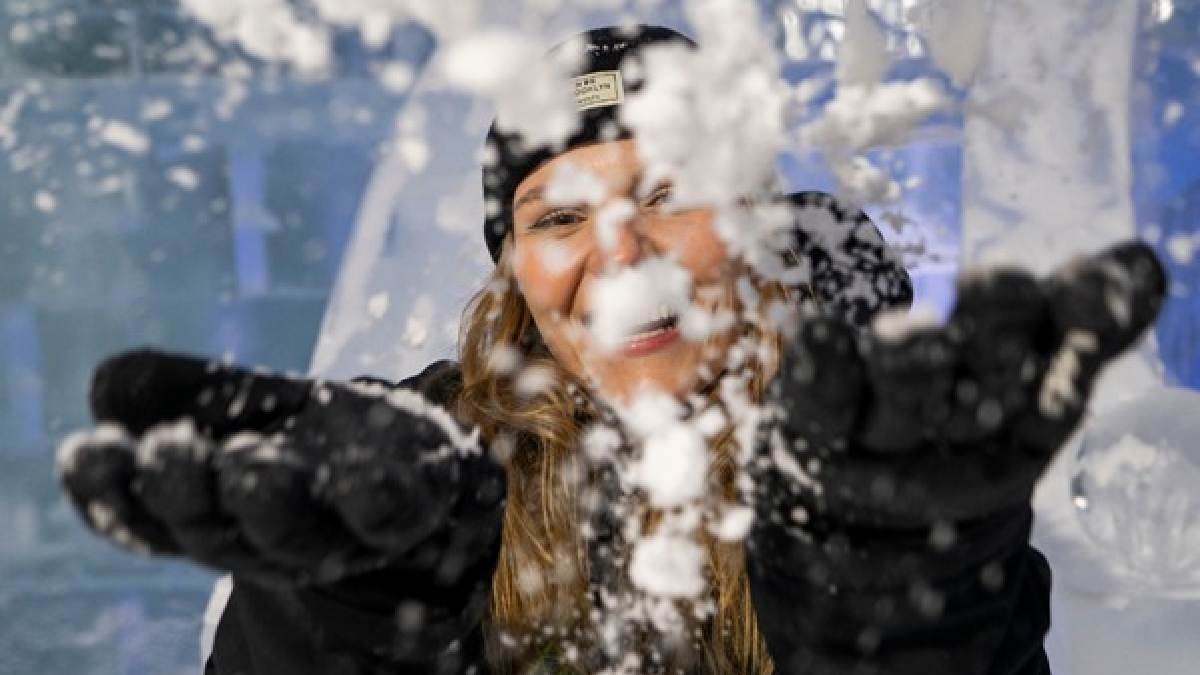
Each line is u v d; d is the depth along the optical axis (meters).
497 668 0.76
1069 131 1.19
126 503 0.37
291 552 0.38
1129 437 1.03
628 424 0.72
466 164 1.18
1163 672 0.91
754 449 0.47
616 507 0.77
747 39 0.55
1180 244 0.96
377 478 0.39
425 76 1.18
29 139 2.34
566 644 0.76
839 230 0.78
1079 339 0.36
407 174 1.19
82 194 2.77
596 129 0.72
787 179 0.79
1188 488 1.01
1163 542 1.00
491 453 0.47
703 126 0.54
